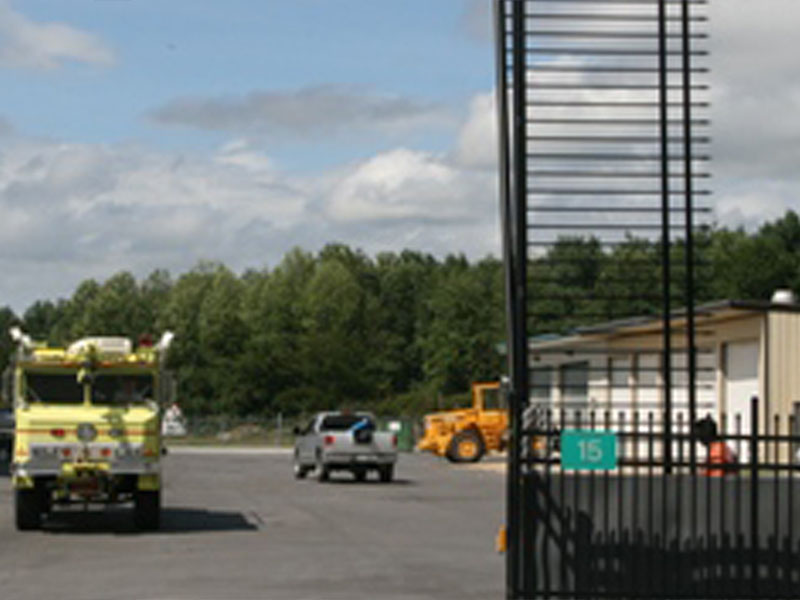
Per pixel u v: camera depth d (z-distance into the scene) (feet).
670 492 44.70
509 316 46.60
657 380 167.73
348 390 446.19
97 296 564.71
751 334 157.38
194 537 82.43
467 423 215.92
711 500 44.70
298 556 71.26
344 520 96.84
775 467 44.42
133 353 88.43
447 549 75.82
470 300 426.92
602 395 181.78
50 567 66.28
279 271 533.55
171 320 512.22
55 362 87.30
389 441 155.94
